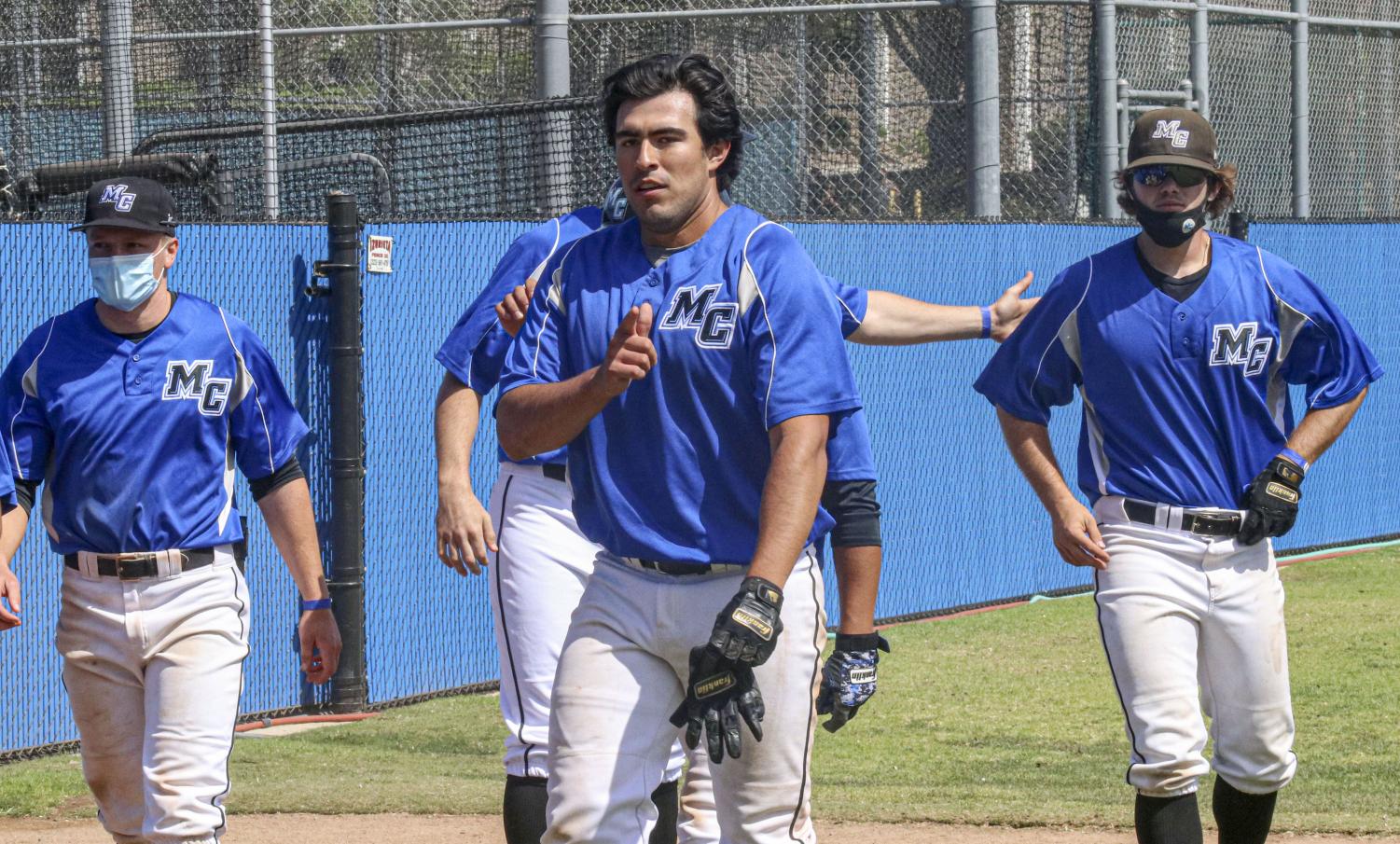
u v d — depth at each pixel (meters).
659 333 12.19
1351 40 50.09
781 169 42.75
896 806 21.84
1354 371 16.75
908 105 41.44
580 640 12.55
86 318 16.05
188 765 15.46
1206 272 16.48
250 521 28.86
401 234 30.66
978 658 33.41
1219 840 17.38
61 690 26.62
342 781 24.41
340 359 29.47
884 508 37.62
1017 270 40.16
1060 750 25.72
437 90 47.19
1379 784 22.62
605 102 12.48
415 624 31.17
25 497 16.05
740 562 12.34
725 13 39.16
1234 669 16.42
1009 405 17.31
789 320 11.98
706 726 11.37
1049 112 43.78
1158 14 45.03
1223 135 47.12
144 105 47.41
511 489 17.39
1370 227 47.62
